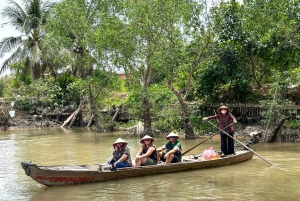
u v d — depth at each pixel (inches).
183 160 440.1
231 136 471.2
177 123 794.2
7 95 1499.8
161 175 391.9
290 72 692.7
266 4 714.8
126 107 981.8
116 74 903.7
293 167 431.8
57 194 322.7
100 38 749.9
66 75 1274.6
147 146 399.5
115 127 986.1
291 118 676.1
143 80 802.2
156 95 812.0
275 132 633.0
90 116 1170.6
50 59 1214.3
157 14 686.5
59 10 868.6
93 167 385.7
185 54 692.1
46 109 1226.0
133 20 702.5
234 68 748.6
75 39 917.2
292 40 649.6
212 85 767.7
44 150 618.2
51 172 336.5
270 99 722.8
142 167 379.9
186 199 302.5
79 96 1191.6
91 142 725.9
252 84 886.4
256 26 733.9
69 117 1171.3
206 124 773.3
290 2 700.0
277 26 668.1
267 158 491.2
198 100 836.0
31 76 1309.1
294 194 313.9
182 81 817.5
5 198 315.0
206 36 689.6
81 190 334.0
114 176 369.1
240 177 382.3
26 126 1144.8
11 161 509.4
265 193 318.0
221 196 309.7
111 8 871.1
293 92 733.3
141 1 685.9
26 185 361.1
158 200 300.7
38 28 1213.1
